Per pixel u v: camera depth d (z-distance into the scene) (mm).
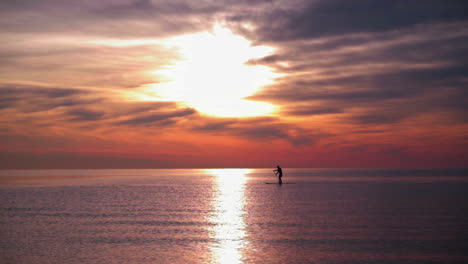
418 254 18172
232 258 17719
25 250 19062
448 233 22938
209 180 115000
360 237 21984
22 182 94500
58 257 17812
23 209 34875
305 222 27328
